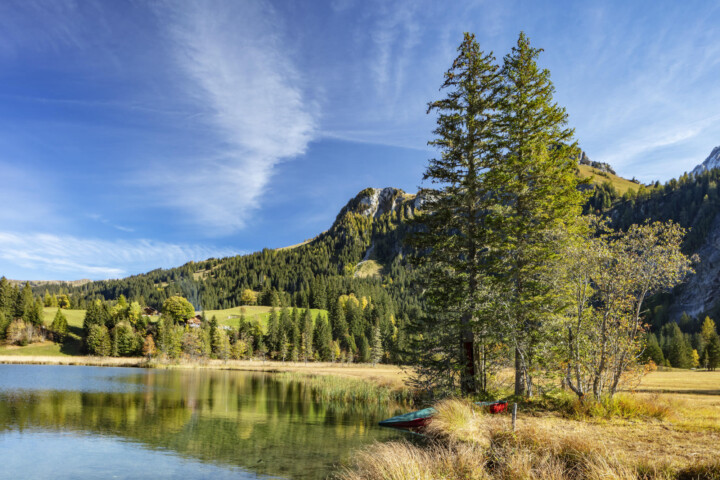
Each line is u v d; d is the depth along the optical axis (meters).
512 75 21.09
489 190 20.67
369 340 113.94
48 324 110.12
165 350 90.75
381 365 98.06
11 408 24.44
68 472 12.17
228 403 28.42
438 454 9.62
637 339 14.77
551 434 9.89
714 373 61.16
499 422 12.42
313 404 28.03
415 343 20.97
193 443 15.83
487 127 21.41
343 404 27.86
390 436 16.69
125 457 13.73
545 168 19.80
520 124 20.59
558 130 21.17
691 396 23.33
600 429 11.30
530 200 19.80
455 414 13.00
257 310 157.62
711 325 108.75
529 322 18.02
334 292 165.62
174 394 33.81
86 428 18.89
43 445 15.59
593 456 8.04
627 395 15.13
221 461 13.20
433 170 21.41
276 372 68.38
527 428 10.39
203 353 96.94
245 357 104.50
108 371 64.44
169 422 20.70
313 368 83.50
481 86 21.20
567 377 15.48
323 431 18.09
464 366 18.84
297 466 12.54
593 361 15.23
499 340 18.78
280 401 29.73
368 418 21.94
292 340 106.50
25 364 78.06
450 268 21.00
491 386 21.16
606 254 14.66
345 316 135.12
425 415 17.77
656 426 11.78
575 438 9.07
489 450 9.88
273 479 11.26
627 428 11.47
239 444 15.61
